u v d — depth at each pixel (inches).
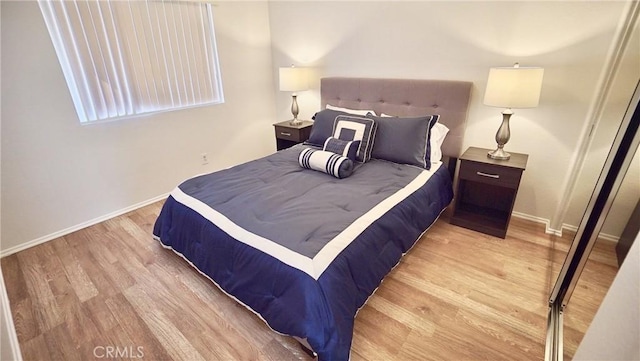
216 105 135.0
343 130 100.6
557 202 94.3
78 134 96.7
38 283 76.2
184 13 116.3
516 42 89.7
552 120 89.4
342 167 84.8
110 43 98.7
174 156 124.8
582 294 62.4
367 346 58.1
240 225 63.9
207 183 84.7
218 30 128.4
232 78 138.9
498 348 57.2
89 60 95.0
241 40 138.1
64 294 72.5
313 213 65.8
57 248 90.5
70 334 62.0
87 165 100.5
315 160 89.7
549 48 85.3
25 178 88.5
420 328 61.7
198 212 72.5
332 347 49.3
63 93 91.4
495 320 63.2
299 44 139.3
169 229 81.1
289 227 60.7
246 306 61.1
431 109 106.7
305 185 81.4
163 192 123.9
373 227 64.2
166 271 79.9
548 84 87.7
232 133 145.5
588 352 35.8
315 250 54.2
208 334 61.5
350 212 66.7
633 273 30.1
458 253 85.0
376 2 111.0
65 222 98.3
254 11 139.4
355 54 123.3
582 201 88.2
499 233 91.3
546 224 97.0
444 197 95.6
